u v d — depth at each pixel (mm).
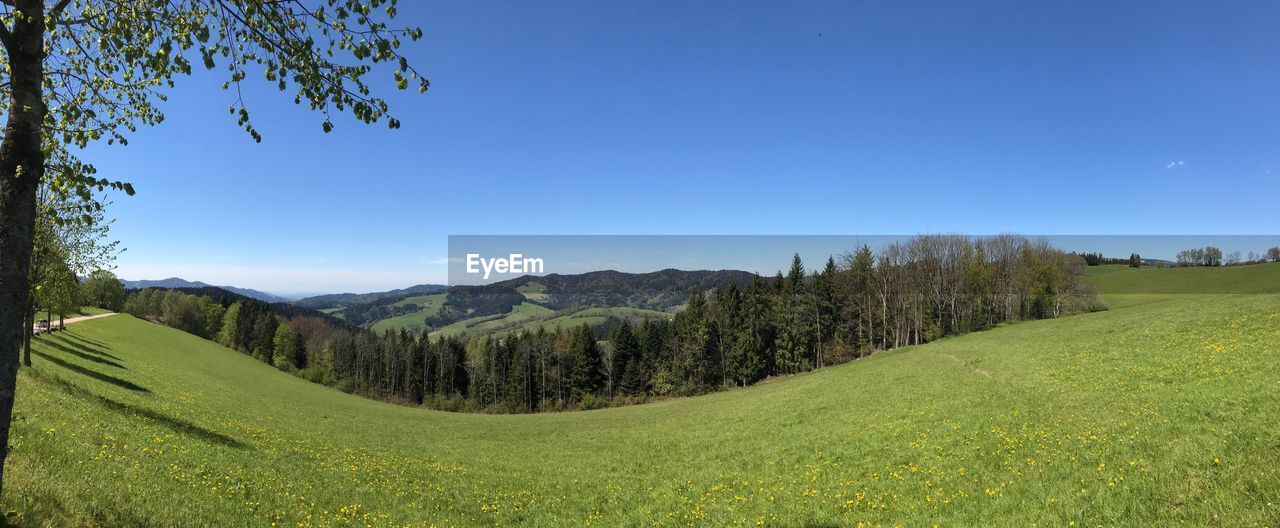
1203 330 26578
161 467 13602
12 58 5172
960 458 15102
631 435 33219
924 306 77125
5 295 4918
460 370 103438
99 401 21266
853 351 82188
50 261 26016
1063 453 13000
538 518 14672
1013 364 30172
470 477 20328
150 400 27688
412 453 26688
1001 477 12539
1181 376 18219
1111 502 9469
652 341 92062
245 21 6254
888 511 12070
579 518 14594
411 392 101250
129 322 87812
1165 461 10477
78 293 35656
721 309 88125
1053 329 43438
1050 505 10133
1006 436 16062
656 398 85000
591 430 39000
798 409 31812
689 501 15461
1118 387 19047
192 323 131125
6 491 7984
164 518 9797
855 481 15117
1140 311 48375
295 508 13102
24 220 5113
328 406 54219
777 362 83625
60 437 13188
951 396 25141
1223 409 12883
